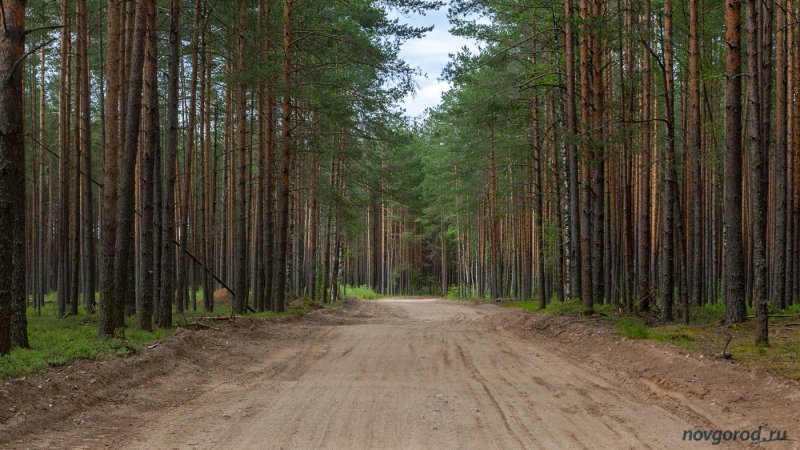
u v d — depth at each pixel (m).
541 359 14.08
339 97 26.47
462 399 9.53
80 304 36.62
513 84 26.94
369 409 8.87
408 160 54.69
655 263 30.77
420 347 16.83
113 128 16.72
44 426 7.73
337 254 47.56
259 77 22.45
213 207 29.17
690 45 18.81
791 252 22.14
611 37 18.14
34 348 12.57
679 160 19.81
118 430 7.77
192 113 25.38
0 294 11.29
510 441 7.12
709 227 28.05
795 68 21.95
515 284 49.97
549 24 24.09
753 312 19.48
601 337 15.41
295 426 7.94
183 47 25.38
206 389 10.67
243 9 23.77
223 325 18.50
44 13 21.80
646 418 8.16
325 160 35.66
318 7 25.58
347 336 20.12
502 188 34.81
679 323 17.56
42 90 34.03
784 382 8.69
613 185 27.02
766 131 20.56
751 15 12.96
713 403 8.72
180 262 24.59
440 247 89.62
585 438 7.21
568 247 28.81
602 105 20.75
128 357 11.83
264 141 29.11
